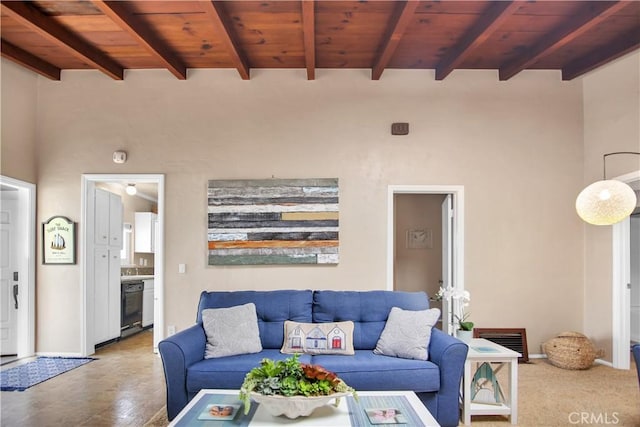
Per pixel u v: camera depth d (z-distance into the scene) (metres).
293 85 5.14
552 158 5.19
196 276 5.02
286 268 5.01
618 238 4.66
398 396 2.48
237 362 3.06
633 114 4.47
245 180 5.03
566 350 4.57
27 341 4.97
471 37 4.20
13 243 5.04
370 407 2.29
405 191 5.13
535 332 5.10
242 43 4.46
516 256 5.12
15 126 4.81
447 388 2.99
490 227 5.12
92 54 4.55
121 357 5.00
